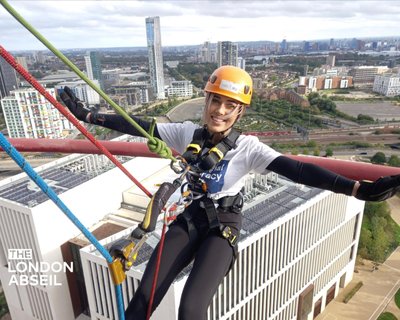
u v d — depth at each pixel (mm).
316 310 37812
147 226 3193
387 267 44219
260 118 116375
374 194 3029
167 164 47156
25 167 2332
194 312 3348
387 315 36750
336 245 37750
